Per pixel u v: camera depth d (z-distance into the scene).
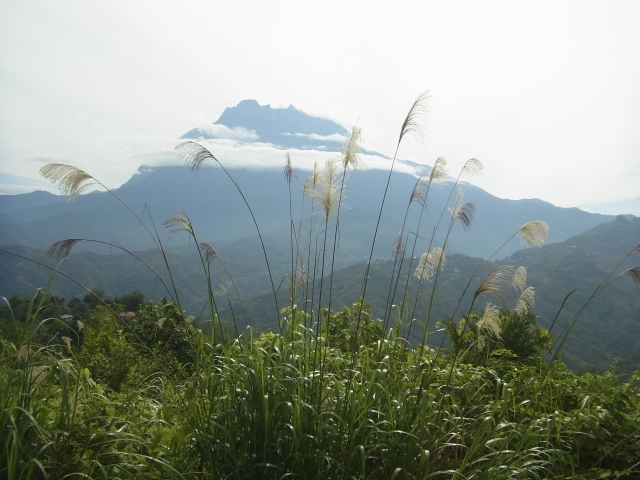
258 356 3.68
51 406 3.46
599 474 3.77
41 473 2.90
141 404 4.39
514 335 6.68
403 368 4.41
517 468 3.26
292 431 3.32
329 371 4.26
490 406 4.30
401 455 3.35
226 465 3.24
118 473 3.11
